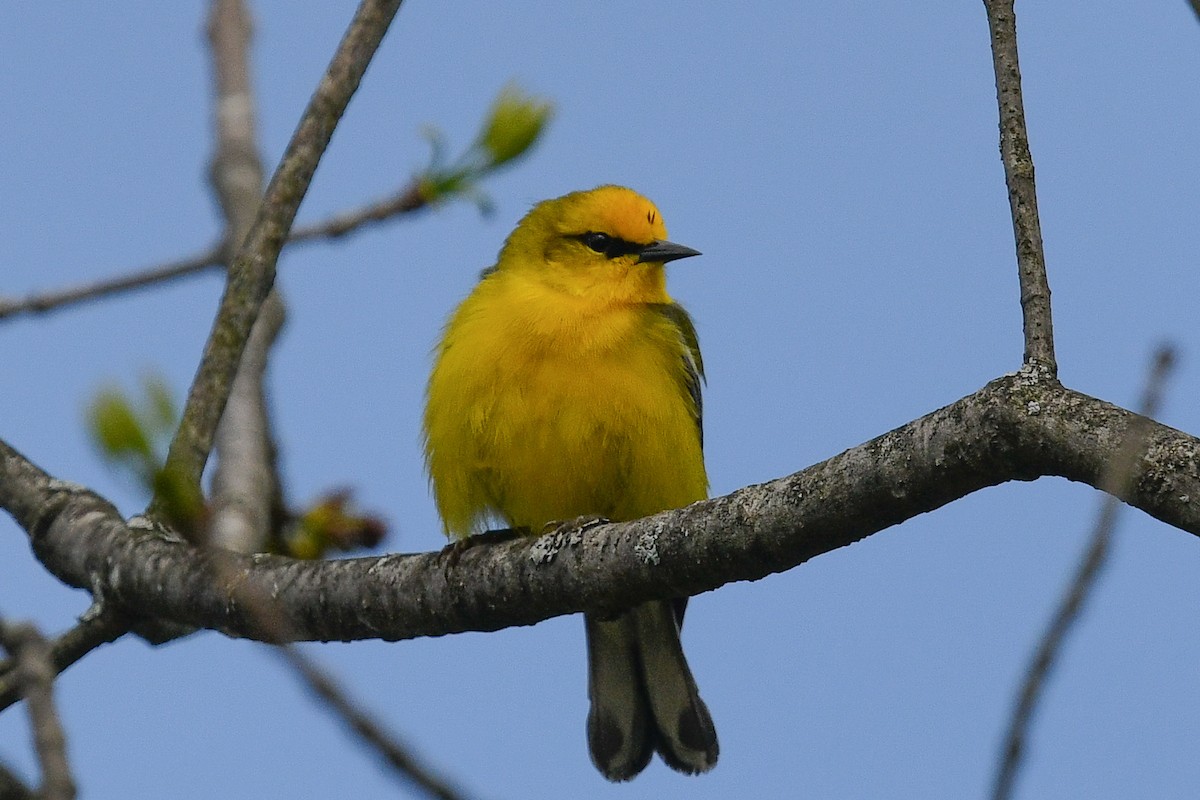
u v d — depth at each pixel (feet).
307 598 34.58
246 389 41.22
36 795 20.59
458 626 34.71
